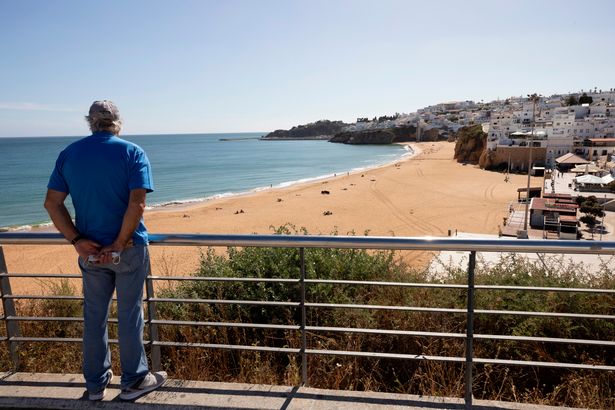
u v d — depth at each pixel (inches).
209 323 108.4
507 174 2758.4
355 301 161.0
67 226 94.9
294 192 2240.4
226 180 3026.6
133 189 93.0
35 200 2097.7
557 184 2169.0
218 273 171.0
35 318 113.0
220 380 121.7
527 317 139.6
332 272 172.2
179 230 1355.8
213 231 1336.1
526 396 114.0
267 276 162.1
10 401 102.1
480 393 123.0
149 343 111.9
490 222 1349.7
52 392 104.4
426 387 120.1
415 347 137.8
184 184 2807.6
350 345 133.6
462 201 1782.7
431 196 1940.2
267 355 132.6
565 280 177.0
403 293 167.9
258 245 100.6
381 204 1772.9
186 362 127.4
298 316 154.3
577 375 120.7
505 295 148.9
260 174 3432.6
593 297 143.6
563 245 89.4
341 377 119.0
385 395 100.4
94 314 100.0
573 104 5644.7
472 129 3944.4
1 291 115.1
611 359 135.0
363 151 6481.3
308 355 133.0
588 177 1921.8
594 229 1124.5
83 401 100.7
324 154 5935.0
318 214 1584.6
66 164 94.9
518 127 3560.5
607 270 192.9
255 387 104.2
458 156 3986.2
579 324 138.6
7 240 107.2
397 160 4596.5
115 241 93.5
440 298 155.7
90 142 95.3
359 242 97.0
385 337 139.1
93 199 94.3
